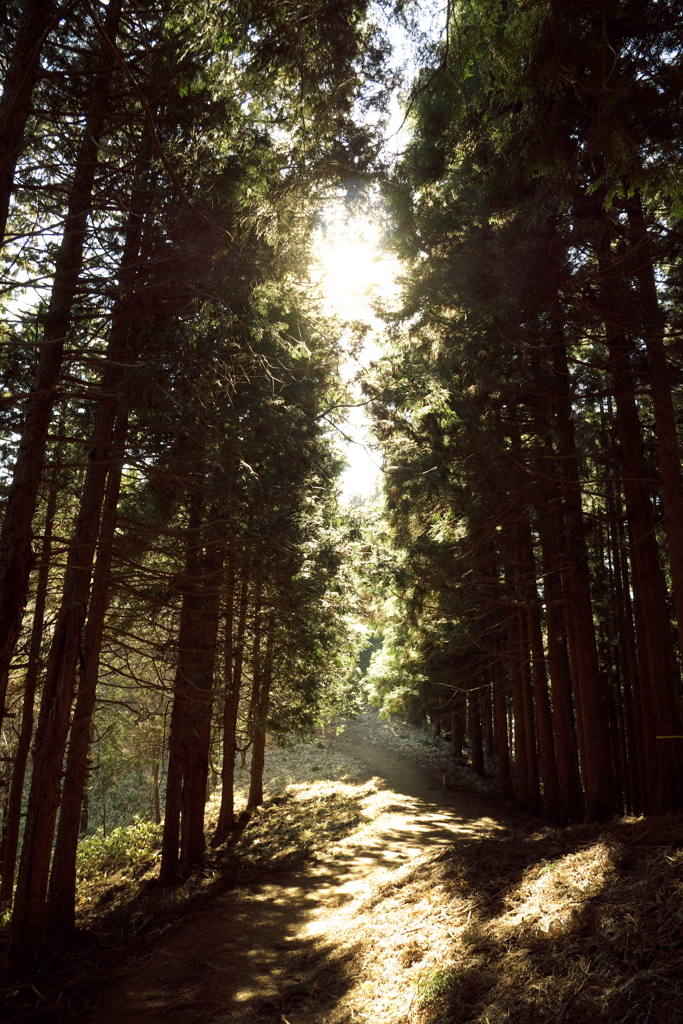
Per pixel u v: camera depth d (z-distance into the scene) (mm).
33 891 8508
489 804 20797
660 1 3613
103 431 10039
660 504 14680
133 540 10477
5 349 9266
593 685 12367
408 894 7633
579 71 3436
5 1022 6594
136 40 7527
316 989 5906
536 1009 3900
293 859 13086
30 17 6414
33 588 13203
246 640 12359
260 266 7016
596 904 4957
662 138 3945
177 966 7457
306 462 10461
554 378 12062
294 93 5012
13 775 12969
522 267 7613
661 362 9648
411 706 24172
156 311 7879
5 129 6258
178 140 6922
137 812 29875
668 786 9188
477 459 10172
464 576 12141
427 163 6129
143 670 16359
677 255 9188
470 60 3209
